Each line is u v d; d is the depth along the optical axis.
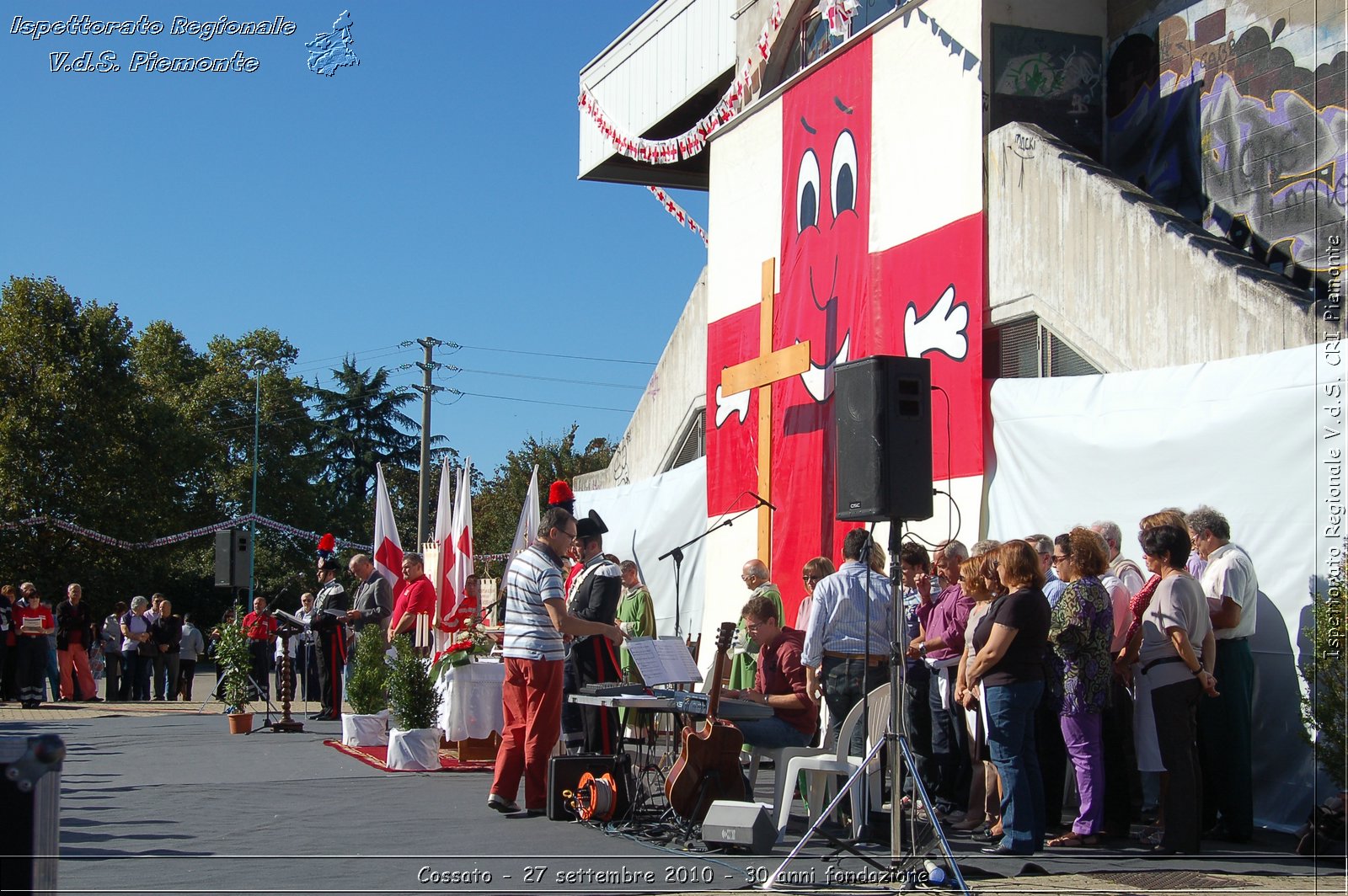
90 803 8.58
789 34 14.70
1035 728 7.47
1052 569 7.90
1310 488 7.27
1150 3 10.60
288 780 9.89
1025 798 6.64
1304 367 7.39
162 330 56.69
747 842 6.64
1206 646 6.83
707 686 10.80
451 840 7.08
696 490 15.77
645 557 16.78
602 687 7.79
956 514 10.30
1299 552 7.28
